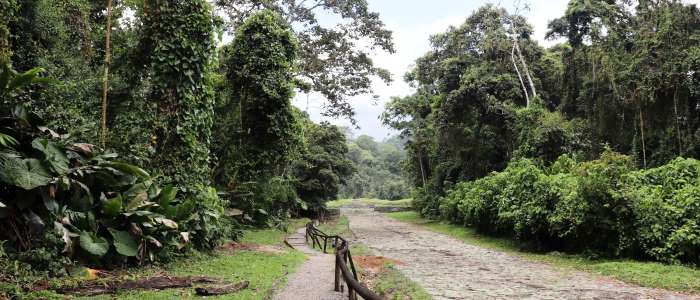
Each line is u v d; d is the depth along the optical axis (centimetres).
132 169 877
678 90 1861
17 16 1029
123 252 833
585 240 1452
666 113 1942
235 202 1881
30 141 790
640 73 2011
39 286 641
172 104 1131
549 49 3516
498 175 2091
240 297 713
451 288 988
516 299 875
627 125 2122
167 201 986
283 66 1783
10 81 780
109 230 839
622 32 2372
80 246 770
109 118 1192
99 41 1341
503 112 2598
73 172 789
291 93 1773
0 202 674
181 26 1141
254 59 1725
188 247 1055
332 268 1123
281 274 977
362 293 550
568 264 1359
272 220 2333
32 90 915
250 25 1772
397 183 7850
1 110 782
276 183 2245
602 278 1119
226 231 1331
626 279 1080
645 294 920
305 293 804
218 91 1736
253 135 1798
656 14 2136
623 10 2584
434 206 3341
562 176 1623
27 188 699
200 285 756
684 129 1870
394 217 4175
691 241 1145
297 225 2830
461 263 1412
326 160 3775
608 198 1363
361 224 3359
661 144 1942
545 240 1644
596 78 2202
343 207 6125
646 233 1263
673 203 1281
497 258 1538
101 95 1180
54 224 745
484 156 2845
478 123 2762
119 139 1039
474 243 2020
